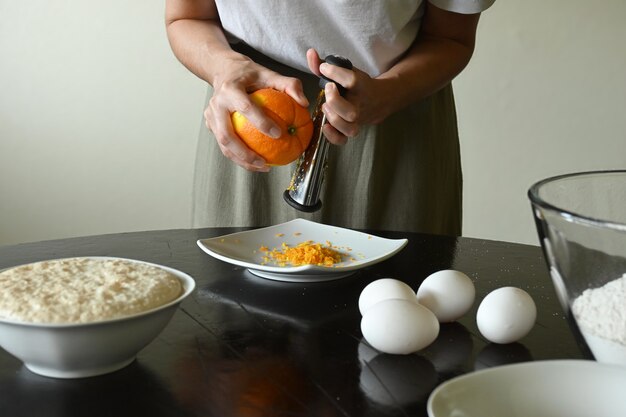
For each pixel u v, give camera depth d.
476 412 0.59
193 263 1.07
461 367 0.76
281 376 0.73
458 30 1.41
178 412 0.66
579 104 2.45
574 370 0.61
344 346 0.80
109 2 2.27
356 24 1.31
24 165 2.35
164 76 2.34
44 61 2.29
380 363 0.76
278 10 1.31
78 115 2.34
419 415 0.67
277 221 1.52
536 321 0.87
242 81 1.12
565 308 0.71
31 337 0.67
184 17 1.43
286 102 1.08
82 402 0.68
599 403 0.60
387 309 0.78
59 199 2.39
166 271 0.79
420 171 1.49
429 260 1.10
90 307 0.68
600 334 0.67
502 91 2.44
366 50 1.36
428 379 0.73
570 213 0.66
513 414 0.60
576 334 0.70
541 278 1.02
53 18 2.26
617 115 2.45
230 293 0.95
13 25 2.25
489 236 2.55
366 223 1.49
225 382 0.72
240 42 1.46
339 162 1.48
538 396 0.60
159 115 2.37
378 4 1.27
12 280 0.72
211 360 0.76
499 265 1.08
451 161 1.58
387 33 1.33
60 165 2.37
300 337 0.82
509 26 2.39
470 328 0.86
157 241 1.18
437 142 1.51
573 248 0.67
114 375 0.73
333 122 1.12
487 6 1.33
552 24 2.39
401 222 1.50
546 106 2.45
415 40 1.44
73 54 2.29
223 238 1.11
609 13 2.38
